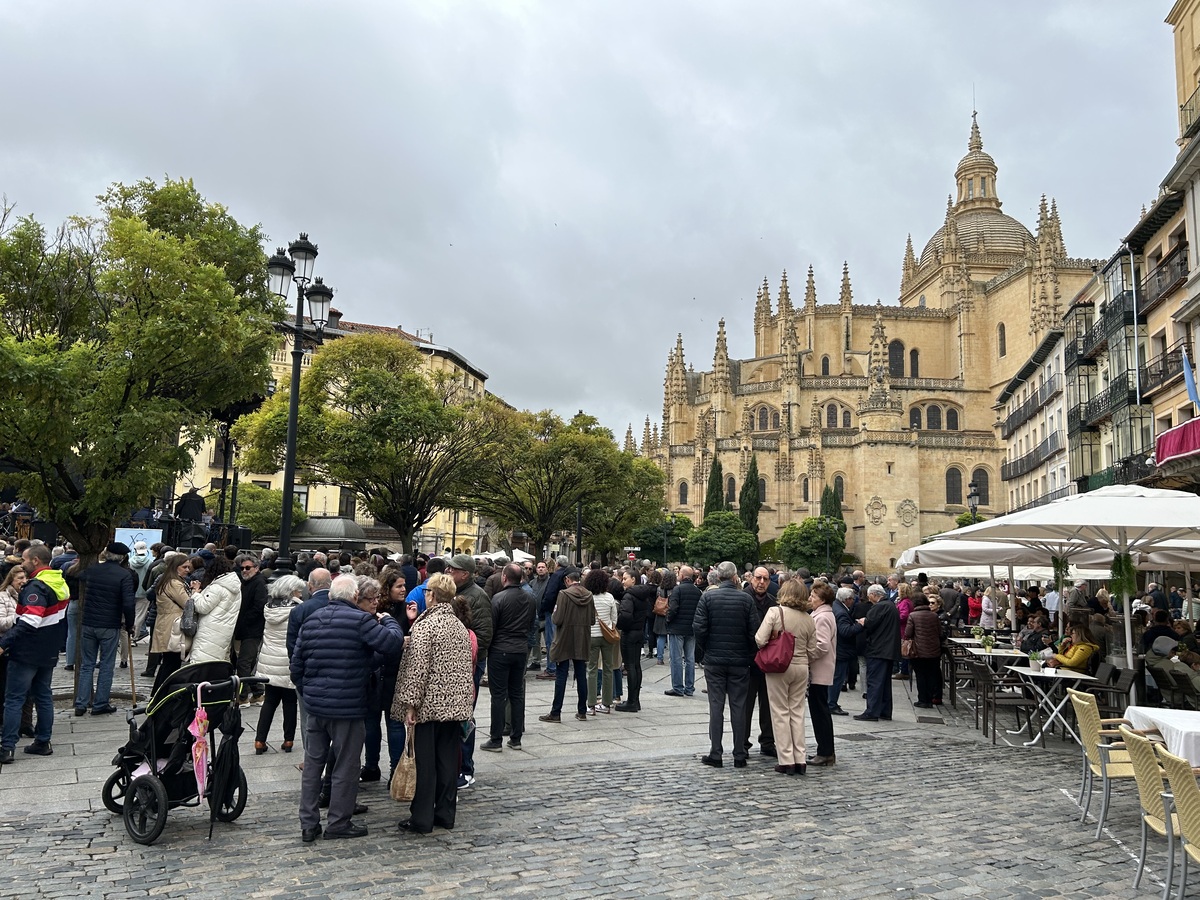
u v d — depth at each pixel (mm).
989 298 94875
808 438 91062
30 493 20703
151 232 20391
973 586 46562
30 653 11609
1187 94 31984
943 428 93812
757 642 12227
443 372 40594
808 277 105000
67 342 22344
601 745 13812
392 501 36812
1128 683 14203
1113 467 37062
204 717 8625
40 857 7922
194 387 22688
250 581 15812
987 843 8992
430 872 7746
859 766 12883
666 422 108938
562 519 53406
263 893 7133
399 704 8852
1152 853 8742
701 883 7641
